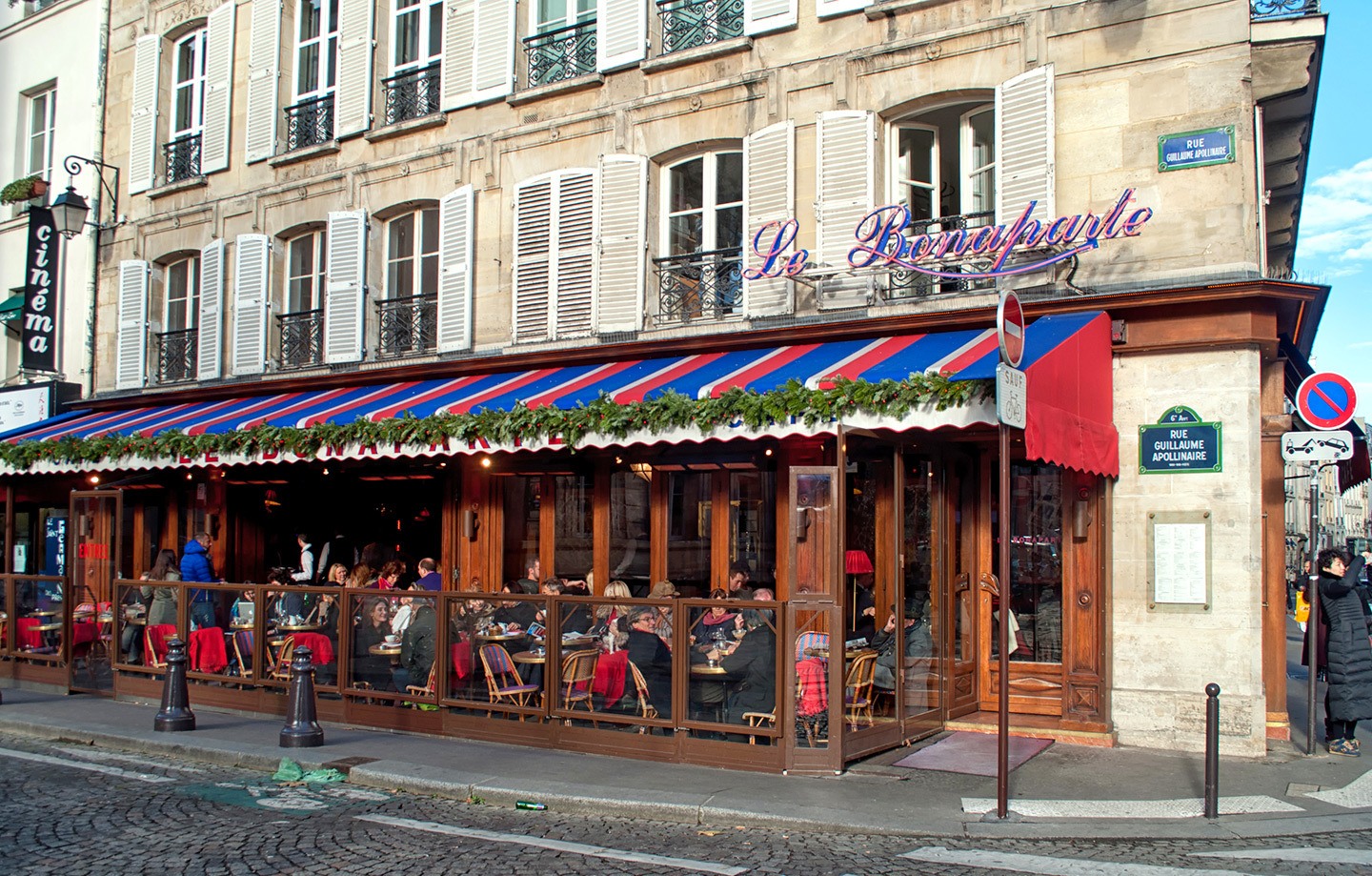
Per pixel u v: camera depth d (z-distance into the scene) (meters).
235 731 10.24
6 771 8.81
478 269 14.09
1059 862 6.32
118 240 18.16
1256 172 9.95
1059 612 10.27
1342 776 8.47
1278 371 10.21
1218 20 9.83
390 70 15.34
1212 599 9.42
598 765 8.69
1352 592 9.32
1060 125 10.45
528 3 14.17
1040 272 10.33
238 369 16.23
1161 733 9.53
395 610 10.40
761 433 9.48
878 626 9.12
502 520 13.27
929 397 8.67
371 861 6.31
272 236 16.19
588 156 13.32
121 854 6.41
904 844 6.78
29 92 19.89
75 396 18.44
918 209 11.60
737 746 8.55
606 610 9.20
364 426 11.88
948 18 11.12
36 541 17.86
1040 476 10.44
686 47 12.81
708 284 12.46
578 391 11.35
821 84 11.79
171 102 18.00
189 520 16.45
